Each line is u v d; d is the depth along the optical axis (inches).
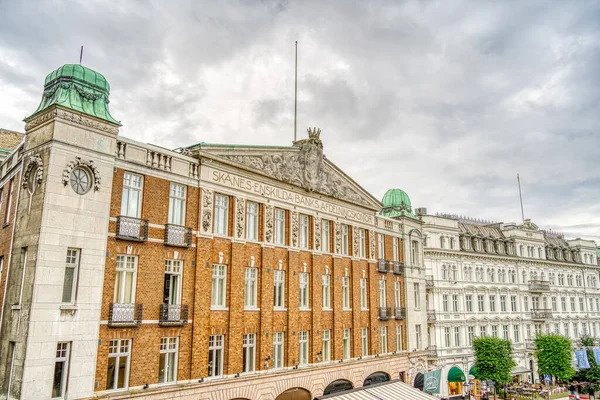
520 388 1935.3
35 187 767.7
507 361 1761.8
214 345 979.9
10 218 847.7
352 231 1435.8
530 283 2404.0
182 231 938.7
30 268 731.4
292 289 1186.0
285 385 1110.4
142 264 868.6
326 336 1293.1
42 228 732.7
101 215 810.8
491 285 2207.2
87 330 767.1
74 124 790.5
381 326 1509.6
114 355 809.5
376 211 1566.2
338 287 1343.5
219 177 1037.2
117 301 833.5
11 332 737.0
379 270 1526.8
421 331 1689.2
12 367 715.4
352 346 1364.4
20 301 739.4
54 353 724.7
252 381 1027.9
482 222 2645.2
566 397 1935.3
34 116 807.7
